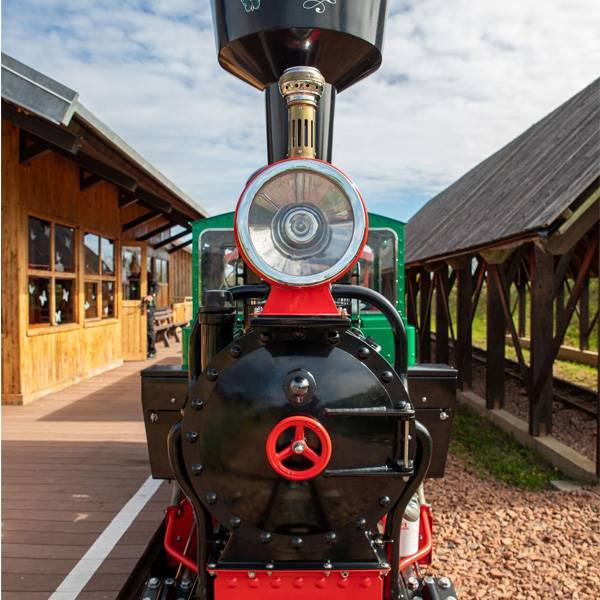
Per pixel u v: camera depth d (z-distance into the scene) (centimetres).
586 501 498
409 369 271
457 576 365
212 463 215
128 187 805
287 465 211
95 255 974
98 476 472
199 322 228
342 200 215
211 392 215
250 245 208
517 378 1150
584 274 615
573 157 674
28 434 594
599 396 539
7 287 704
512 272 758
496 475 580
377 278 388
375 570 217
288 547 217
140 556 334
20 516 391
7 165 675
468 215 1023
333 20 285
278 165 212
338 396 210
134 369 1031
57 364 820
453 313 2416
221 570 217
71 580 307
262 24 286
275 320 207
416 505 295
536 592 346
